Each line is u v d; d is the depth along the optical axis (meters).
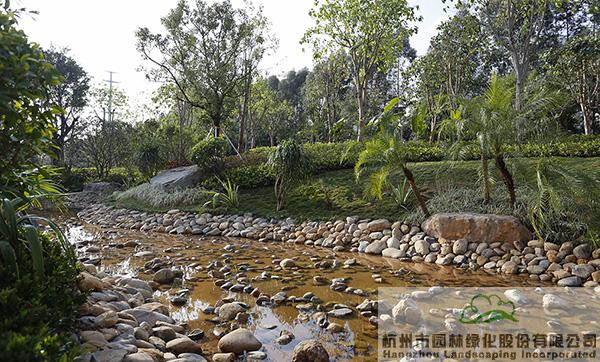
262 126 31.73
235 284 5.84
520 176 8.12
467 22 17.83
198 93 18.89
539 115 7.80
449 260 7.25
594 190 7.11
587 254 6.52
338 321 4.45
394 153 8.43
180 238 10.24
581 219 7.15
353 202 10.58
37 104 3.02
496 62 22.41
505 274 6.54
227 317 4.60
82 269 4.52
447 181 10.20
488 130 7.61
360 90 16.39
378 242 8.37
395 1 14.61
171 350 3.58
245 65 19.44
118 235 10.70
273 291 5.60
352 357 3.61
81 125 26.91
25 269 2.92
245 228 10.72
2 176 3.09
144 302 4.92
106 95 27.28
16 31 2.74
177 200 13.11
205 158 14.48
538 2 15.20
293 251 8.50
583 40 17.70
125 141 22.34
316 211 10.70
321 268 6.96
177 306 5.06
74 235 10.76
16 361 1.94
